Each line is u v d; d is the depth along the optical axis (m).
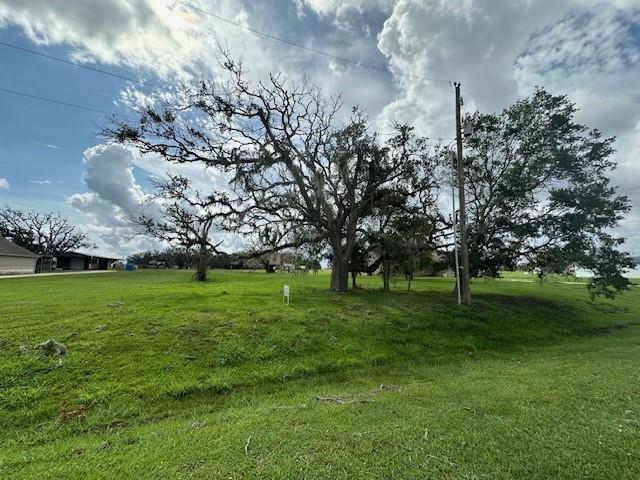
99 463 3.50
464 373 7.39
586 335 13.43
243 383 6.61
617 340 12.20
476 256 17.47
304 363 7.70
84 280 27.14
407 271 18.48
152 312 10.06
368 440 3.58
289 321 10.09
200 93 15.24
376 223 17.92
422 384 6.44
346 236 17.56
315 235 16.38
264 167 15.59
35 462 3.68
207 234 17.25
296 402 5.55
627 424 3.87
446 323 11.72
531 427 3.82
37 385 5.69
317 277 30.09
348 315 11.51
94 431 4.77
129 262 67.75
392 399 5.18
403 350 9.14
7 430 4.68
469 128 14.93
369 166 15.98
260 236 16.12
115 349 7.23
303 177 16.42
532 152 18.03
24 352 6.71
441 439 3.57
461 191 15.00
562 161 16.83
